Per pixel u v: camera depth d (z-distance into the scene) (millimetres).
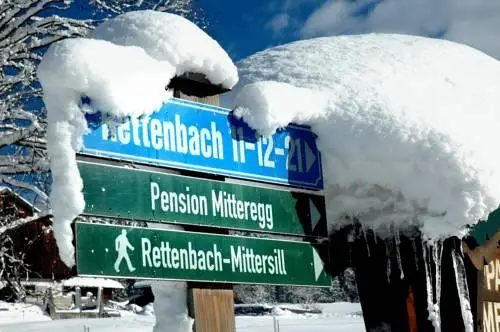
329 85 3609
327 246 3516
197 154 3025
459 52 4180
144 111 2801
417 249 3738
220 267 2986
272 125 3275
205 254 2943
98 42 2734
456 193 3449
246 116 3254
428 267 3748
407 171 3498
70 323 21688
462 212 3439
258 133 3289
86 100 2646
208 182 3045
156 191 2834
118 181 2711
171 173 2916
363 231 3779
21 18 12805
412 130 3439
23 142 11891
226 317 3035
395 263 3824
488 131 3627
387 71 3740
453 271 3764
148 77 2824
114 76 2672
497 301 4105
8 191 11867
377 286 3930
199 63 3047
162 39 2973
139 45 2971
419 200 3561
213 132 3117
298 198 3418
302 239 3404
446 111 3578
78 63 2576
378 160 3484
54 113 2600
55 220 2531
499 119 3785
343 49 4012
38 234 11492
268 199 3283
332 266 3803
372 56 3904
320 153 3557
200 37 3090
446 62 3979
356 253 3869
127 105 2709
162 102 2904
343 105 3514
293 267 3311
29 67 12320
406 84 3682
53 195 2547
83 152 2613
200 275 2898
